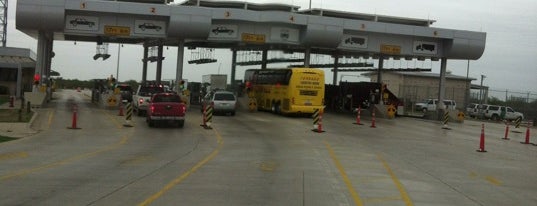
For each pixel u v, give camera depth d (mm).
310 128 29828
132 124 29672
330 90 53125
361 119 40438
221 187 11258
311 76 38750
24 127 25703
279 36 42375
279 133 26391
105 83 58219
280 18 40781
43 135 23094
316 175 13289
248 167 14531
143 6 39156
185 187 11164
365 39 44188
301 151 18891
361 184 12125
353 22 42344
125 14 39750
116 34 40125
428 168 15594
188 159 16156
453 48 45406
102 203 9336
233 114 39188
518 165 17531
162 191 10633
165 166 14477
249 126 30219
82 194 10164
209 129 27734
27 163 14609
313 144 21516
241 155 17406
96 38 50562
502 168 16516
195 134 25109
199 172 13422
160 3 41062
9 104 42031
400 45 45281
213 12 40000
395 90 86000
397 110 50812
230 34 41656
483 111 59781
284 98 39625
